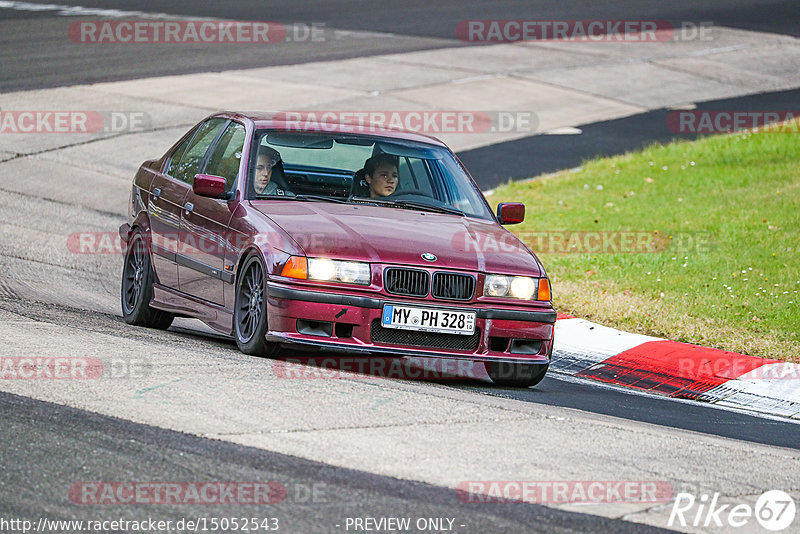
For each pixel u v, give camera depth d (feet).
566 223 171.73
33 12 361.51
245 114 106.32
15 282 124.67
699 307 127.85
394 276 87.40
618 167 216.95
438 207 100.68
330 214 93.50
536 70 317.22
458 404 79.15
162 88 266.98
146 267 109.40
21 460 59.98
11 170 196.03
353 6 413.18
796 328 120.67
